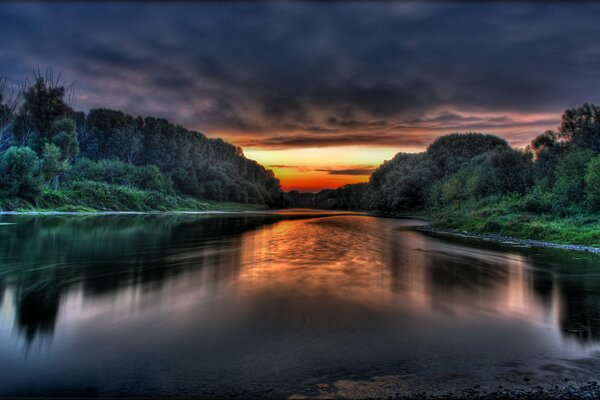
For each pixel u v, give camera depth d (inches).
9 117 2623.0
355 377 222.1
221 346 267.4
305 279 505.7
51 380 216.8
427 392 205.5
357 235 1246.9
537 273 589.9
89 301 384.2
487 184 2269.9
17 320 323.3
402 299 410.6
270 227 1612.9
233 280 493.7
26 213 1833.2
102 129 4510.3
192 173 5108.3
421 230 1552.7
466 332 307.9
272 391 204.1
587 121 1815.9
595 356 260.8
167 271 552.4
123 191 2908.5
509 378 224.4
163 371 228.4
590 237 991.0
